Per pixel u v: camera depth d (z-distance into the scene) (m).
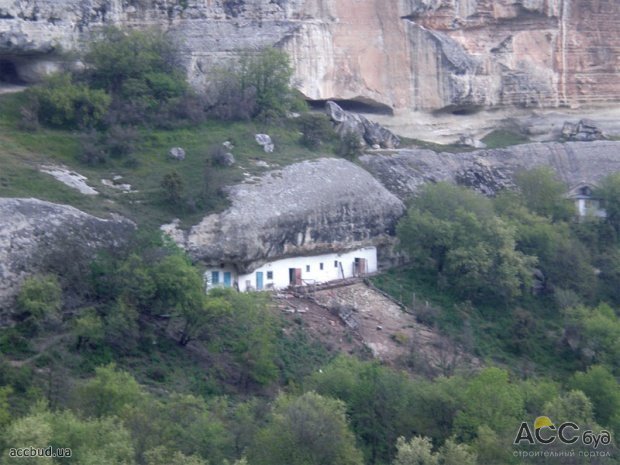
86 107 87.94
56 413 53.34
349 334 75.88
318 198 82.94
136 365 65.69
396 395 62.59
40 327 64.50
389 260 87.50
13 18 88.19
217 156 84.50
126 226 73.88
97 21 94.50
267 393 67.19
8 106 87.75
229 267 77.94
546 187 97.06
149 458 50.81
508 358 79.19
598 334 79.38
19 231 67.94
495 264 85.44
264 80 95.81
